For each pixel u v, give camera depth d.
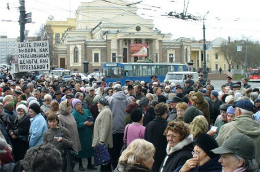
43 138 8.52
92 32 95.50
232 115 8.12
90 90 15.30
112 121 11.48
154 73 47.38
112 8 96.31
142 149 4.64
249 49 85.75
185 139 5.99
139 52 85.31
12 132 9.62
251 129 6.67
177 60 91.38
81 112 11.34
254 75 69.81
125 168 4.58
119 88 14.30
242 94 13.77
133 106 10.66
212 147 5.13
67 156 8.29
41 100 14.26
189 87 19.33
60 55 96.00
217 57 107.62
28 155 3.86
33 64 16.12
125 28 86.06
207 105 9.98
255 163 4.30
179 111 8.56
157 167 7.45
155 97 14.74
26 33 32.25
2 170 6.33
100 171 10.54
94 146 10.34
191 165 5.16
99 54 87.50
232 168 4.24
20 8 18.61
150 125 7.76
